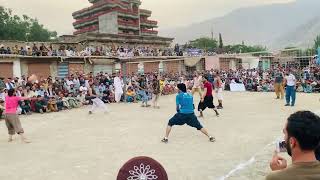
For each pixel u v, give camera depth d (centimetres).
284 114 1491
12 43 2988
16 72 2728
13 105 1084
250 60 4772
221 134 1085
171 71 3956
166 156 839
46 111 1922
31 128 1364
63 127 1354
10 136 1109
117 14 6462
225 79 3225
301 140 224
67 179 688
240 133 1092
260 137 1021
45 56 2859
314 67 3147
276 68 3719
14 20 5506
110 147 958
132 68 3675
